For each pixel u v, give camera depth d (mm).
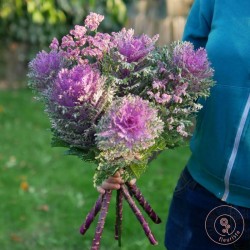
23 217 4242
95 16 2062
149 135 1805
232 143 2139
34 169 5168
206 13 2266
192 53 1989
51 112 1972
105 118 1834
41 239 3965
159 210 4238
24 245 3908
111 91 1929
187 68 1963
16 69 8641
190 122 2021
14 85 8141
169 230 2383
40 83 2104
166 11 5602
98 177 2025
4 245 3902
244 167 2137
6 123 6461
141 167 2014
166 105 2002
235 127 2125
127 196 2229
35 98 2094
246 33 2121
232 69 2123
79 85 1890
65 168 5180
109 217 4062
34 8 4289
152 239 2268
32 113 6812
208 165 2211
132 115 1808
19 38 8625
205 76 1989
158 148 2012
